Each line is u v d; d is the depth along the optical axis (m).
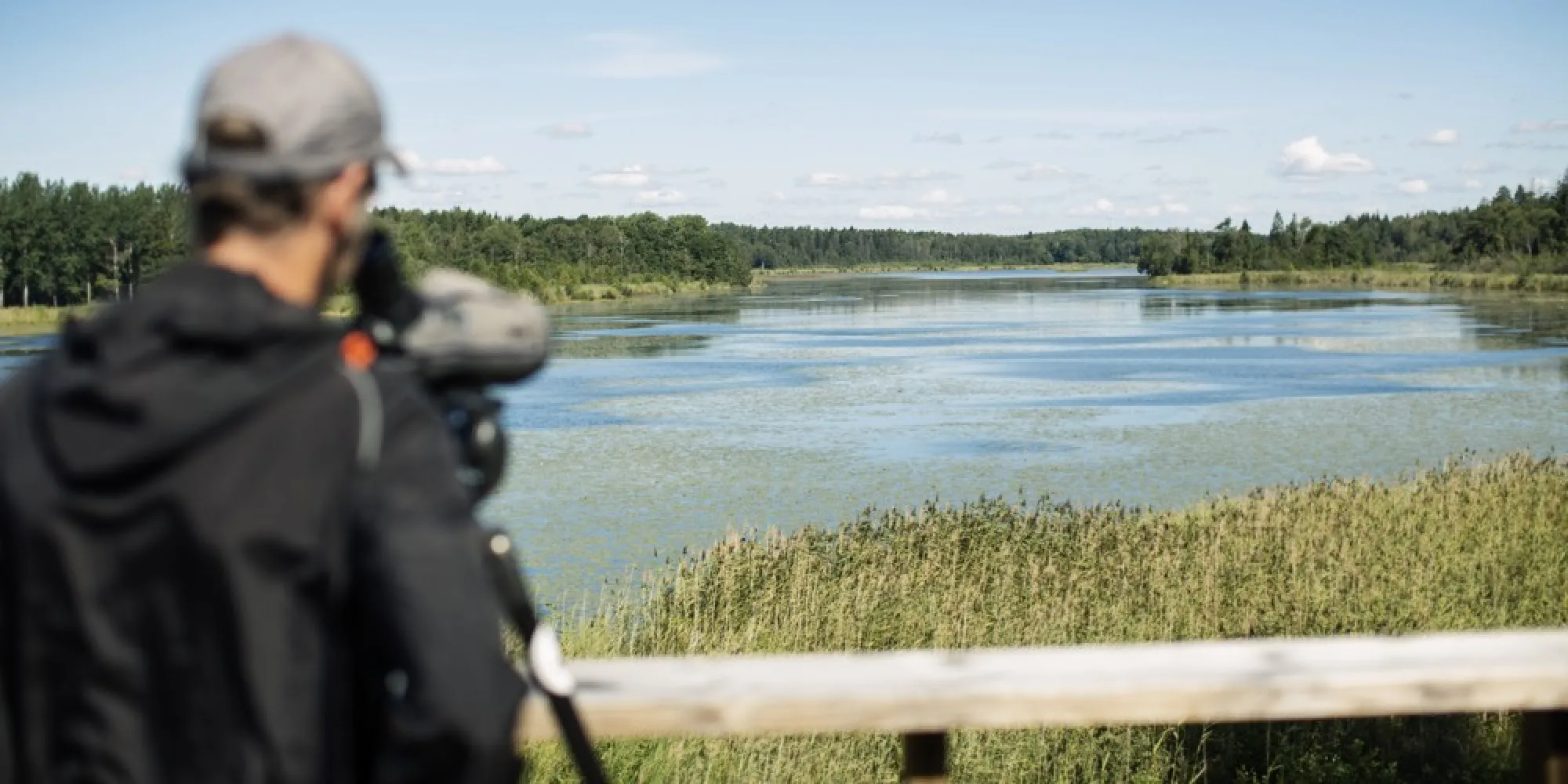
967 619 7.40
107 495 1.20
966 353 48.97
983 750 5.21
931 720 2.07
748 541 9.95
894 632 7.31
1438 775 5.48
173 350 1.21
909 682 2.11
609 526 17.23
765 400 32.84
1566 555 9.56
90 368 1.23
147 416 1.18
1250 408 29.73
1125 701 2.11
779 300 114.88
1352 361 41.97
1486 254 140.12
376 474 1.24
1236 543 9.89
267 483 1.20
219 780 1.19
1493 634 2.37
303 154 1.27
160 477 1.19
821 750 4.69
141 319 1.23
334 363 1.26
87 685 1.22
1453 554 9.44
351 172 1.33
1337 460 22.14
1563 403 29.88
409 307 1.40
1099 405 30.91
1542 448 23.12
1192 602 7.96
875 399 32.75
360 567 1.22
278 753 1.19
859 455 23.45
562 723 1.54
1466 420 27.17
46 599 1.23
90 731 1.22
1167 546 9.84
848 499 19.19
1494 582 8.69
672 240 151.25
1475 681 2.17
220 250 1.29
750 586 8.20
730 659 2.21
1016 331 63.88
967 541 10.38
